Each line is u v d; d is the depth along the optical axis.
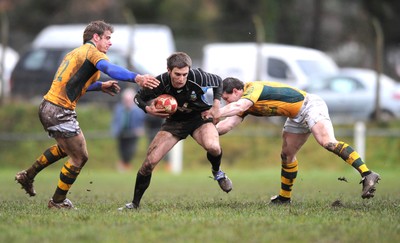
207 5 149.62
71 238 21.72
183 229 23.12
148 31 91.00
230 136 83.06
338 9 135.00
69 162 29.86
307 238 21.80
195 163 81.06
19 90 89.00
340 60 126.06
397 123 80.12
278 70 84.81
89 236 21.95
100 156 81.94
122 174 69.31
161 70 86.19
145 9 145.25
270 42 124.19
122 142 75.75
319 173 69.19
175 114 29.59
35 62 89.00
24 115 87.12
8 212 28.36
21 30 136.25
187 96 28.89
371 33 123.88
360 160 29.59
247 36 124.06
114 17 137.75
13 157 82.88
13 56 101.88
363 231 22.91
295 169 32.56
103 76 73.69
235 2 132.62
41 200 35.47
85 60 28.86
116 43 89.44
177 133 29.66
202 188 47.75
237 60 86.44
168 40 92.62
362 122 80.38
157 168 79.75
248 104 30.05
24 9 136.50
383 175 66.69
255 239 21.58
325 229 23.23
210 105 29.66
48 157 30.88
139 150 82.44
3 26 84.38
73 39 94.62
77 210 29.05
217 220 25.03
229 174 67.00
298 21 128.75
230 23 131.38
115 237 21.86
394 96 83.12
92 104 89.00
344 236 22.12
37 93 88.62
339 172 71.88
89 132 84.56
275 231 22.84
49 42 95.31
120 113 75.31
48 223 24.55
